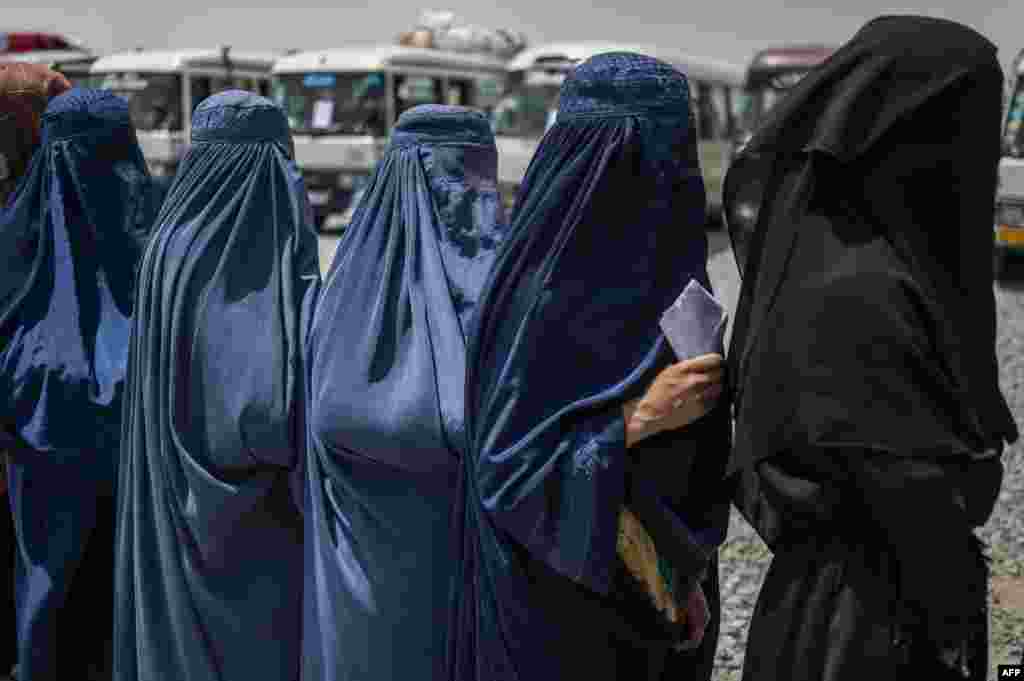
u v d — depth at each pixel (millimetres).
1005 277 13242
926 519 2123
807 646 2264
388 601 2773
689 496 2512
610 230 2438
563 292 2412
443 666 2785
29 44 22516
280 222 3062
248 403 2904
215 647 3033
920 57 2193
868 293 2148
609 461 2375
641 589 2477
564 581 2461
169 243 3039
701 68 20953
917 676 2234
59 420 3258
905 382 2135
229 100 3098
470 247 2838
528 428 2420
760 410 2234
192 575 2992
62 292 3301
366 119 18000
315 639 2895
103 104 3398
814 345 2168
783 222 2248
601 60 2486
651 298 2449
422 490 2748
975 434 2195
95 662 3418
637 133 2438
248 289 2990
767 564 5105
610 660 2504
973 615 2211
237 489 2943
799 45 20906
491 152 2945
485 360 2498
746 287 2361
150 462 3012
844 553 2252
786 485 2238
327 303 2859
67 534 3303
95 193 3369
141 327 3064
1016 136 12906
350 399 2727
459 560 2574
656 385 2406
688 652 2678
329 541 2811
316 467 2832
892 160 2205
